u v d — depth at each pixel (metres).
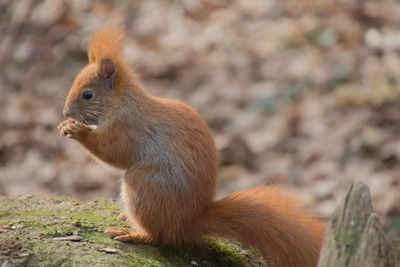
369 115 13.07
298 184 11.71
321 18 16.45
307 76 14.51
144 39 16.19
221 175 12.27
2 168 12.70
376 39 15.36
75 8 17.28
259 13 17.02
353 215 4.59
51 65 15.53
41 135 13.45
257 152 12.70
